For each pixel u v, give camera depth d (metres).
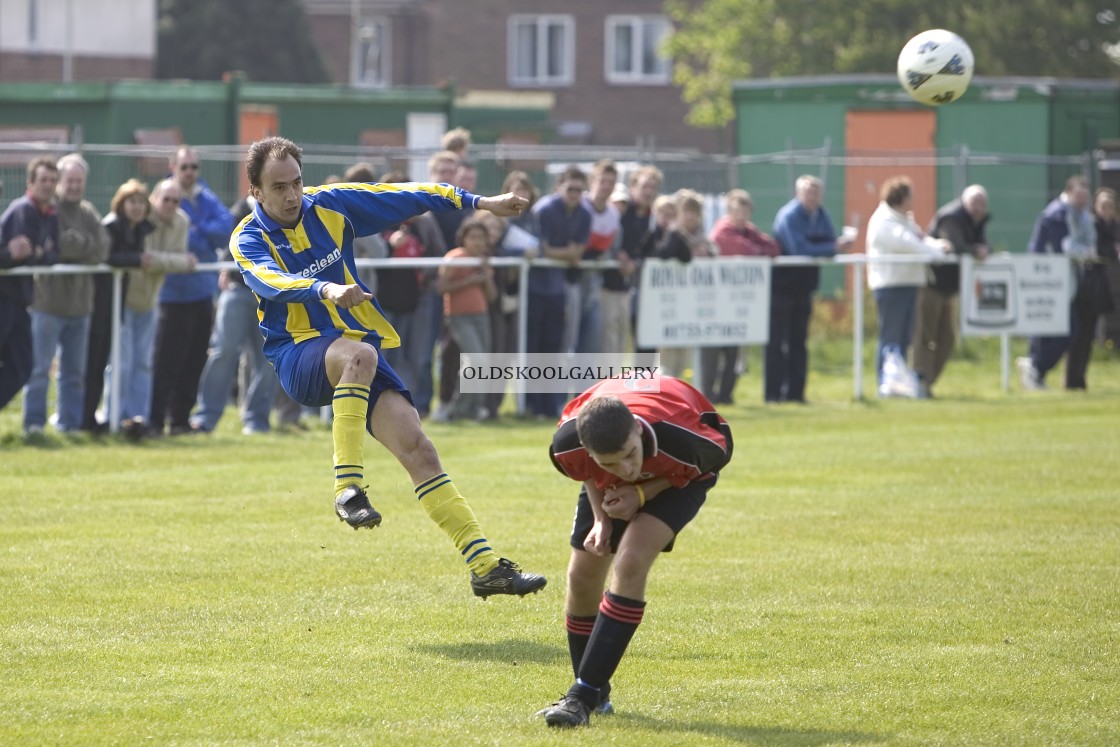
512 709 18.95
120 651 21.38
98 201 68.56
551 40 176.00
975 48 125.44
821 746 17.52
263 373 46.06
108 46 134.12
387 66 175.12
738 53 137.38
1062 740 17.83
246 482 36.50
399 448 21.38
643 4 174.88
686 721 18.52
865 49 127.94
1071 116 86.38
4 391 42.25
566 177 49.28
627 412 17.47
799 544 29.84
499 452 42.31
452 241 49.84
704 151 175.50
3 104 84.81
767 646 22.14
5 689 19.39
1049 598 25.20
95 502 33.41
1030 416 52.38
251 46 152.12
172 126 86.12
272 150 21.48
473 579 20.73
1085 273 60.56
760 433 47.44
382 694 19.50
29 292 41.75
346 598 24.89
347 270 22.28
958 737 17.89
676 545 29.67
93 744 17.23
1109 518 32.84
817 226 55.78
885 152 78.19
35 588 25.11
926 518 32.78
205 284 45.00
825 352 71.88
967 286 58.53
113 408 44.06
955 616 23.98
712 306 53.41
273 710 18.67
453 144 50.00
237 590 25.31
